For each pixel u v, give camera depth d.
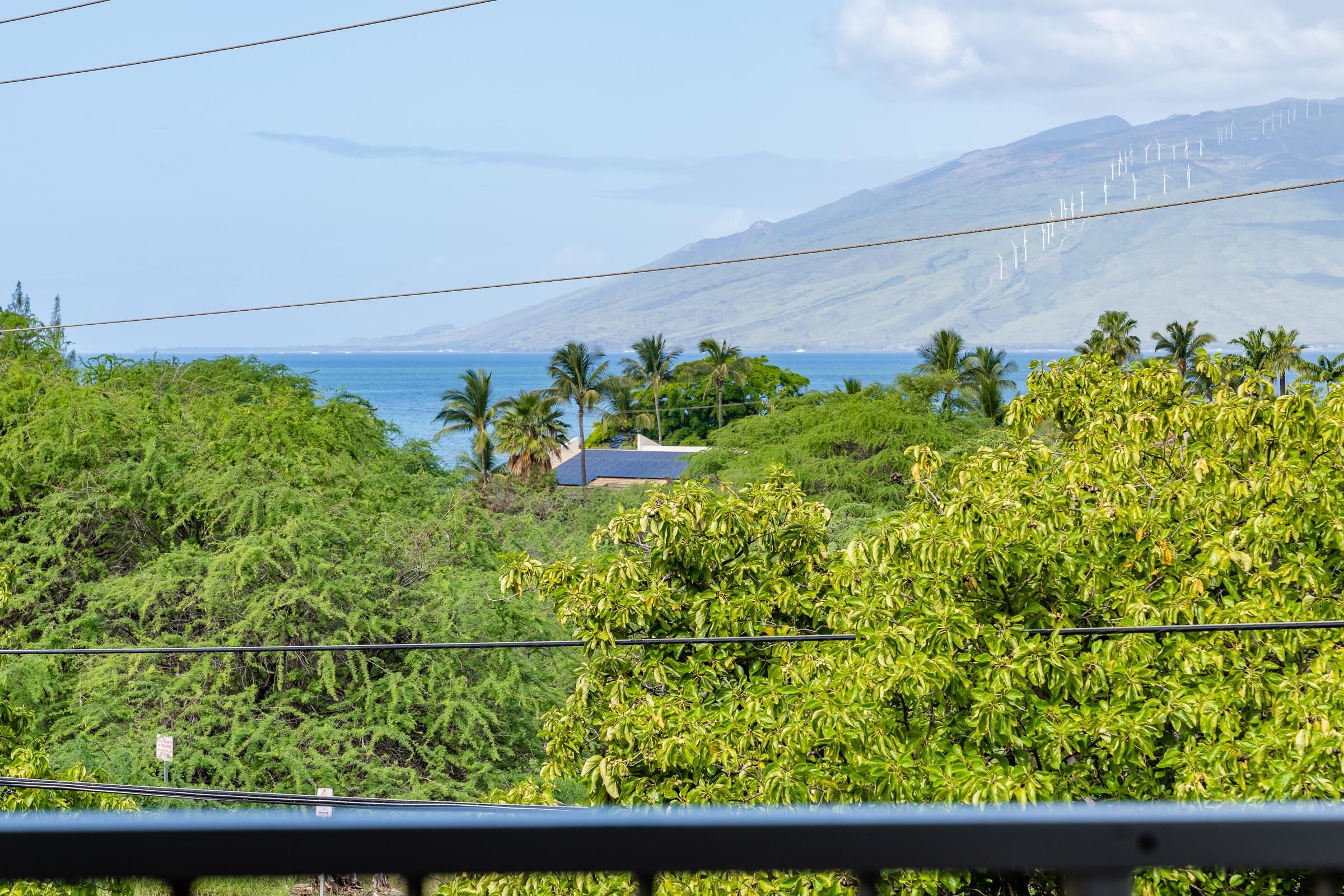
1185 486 10.59
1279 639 8.95
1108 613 9.90
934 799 8.66
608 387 89.31
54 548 21.95
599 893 8.14
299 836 0.96
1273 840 0.96
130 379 33.81
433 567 22.00
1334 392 10.32
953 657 9.07
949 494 10.38
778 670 10.37
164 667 20.53
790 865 0.96
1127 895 0.97
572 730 10.76
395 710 19.05
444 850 0.97
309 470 24.28
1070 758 9.70
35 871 0.93
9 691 18.61
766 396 89.38
